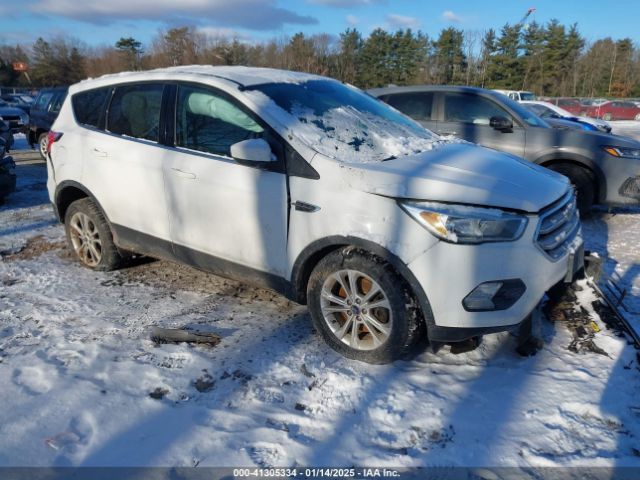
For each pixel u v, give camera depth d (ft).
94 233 14.60
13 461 7.41
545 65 161.17
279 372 9.63
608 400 8.68
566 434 7.98
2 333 11.09
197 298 12.98
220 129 11.32
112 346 10.52
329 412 8.55
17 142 53.98
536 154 20.45
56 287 13.69
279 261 10.53
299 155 10.02
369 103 13.51
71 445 7.73
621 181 19.39
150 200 12.51
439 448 7.75
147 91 12.85
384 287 9.21
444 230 8.66
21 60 209.87
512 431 8.05
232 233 11.10
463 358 10.07
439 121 22.57
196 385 9.25
